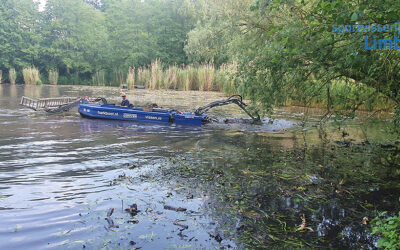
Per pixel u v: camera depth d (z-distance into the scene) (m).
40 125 11.85
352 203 5.20
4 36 50.03
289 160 7.75
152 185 5.84
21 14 51.97
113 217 4.55
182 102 21.09
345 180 6.32
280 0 5.87
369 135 11.14
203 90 32.06
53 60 52.31
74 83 51.53
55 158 7.49
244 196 5.42
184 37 51.25
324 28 4.96
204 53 13.71
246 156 8.06
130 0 57.25
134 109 13.31
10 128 11.13
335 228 4.36
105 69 53.28
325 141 10.05
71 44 52.16
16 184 5.77
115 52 52.50
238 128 12.20
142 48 51.22
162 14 53.22
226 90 11.89
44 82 50.62
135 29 53.19
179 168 6.89
